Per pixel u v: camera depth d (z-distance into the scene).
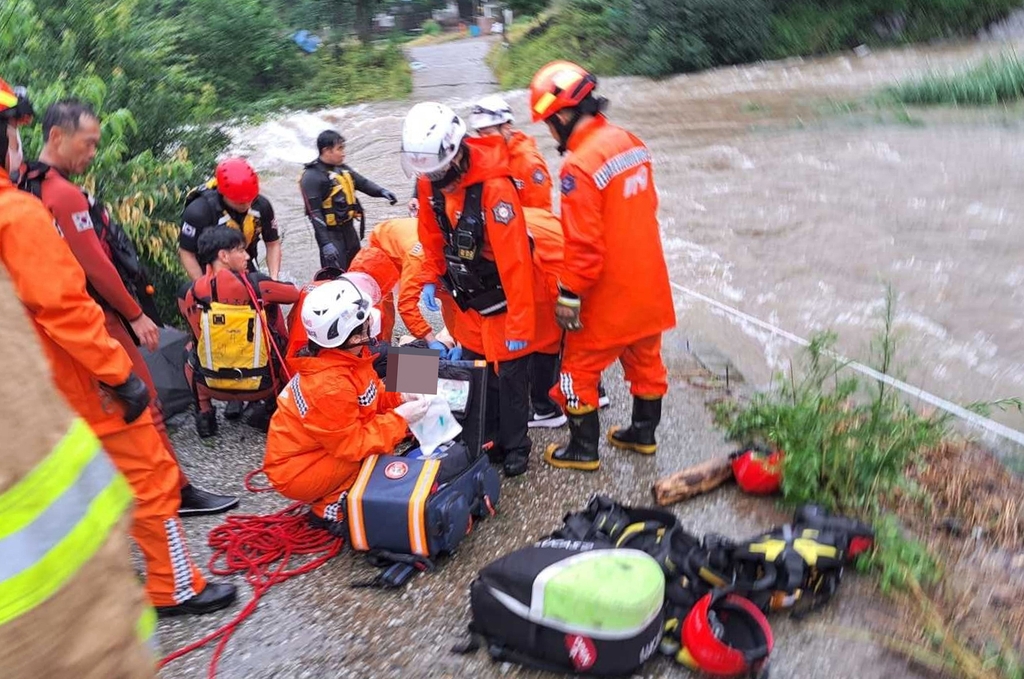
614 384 4.88
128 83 6.29
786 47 19.53
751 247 7.23
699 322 5.66
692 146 11.62
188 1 19.06
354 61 24.14
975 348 5.01
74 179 5.03
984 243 6.79
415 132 3.33
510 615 2.68
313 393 3.21
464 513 3.27
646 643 2.58
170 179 5.71
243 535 3.53
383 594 3.12
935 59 16.75
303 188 5.71
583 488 3.79
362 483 3.24
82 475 0.95
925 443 3.63
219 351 4.15
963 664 2.59
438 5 48.06
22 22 5.57
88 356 2.52
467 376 3.58
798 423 3.63
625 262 3.49
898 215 7.71
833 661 2.66
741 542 2.89
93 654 0.91
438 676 2.70
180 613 3.04
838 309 5.75
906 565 2.97
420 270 4.23
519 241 3.49
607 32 21.64
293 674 2.75
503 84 21.31
